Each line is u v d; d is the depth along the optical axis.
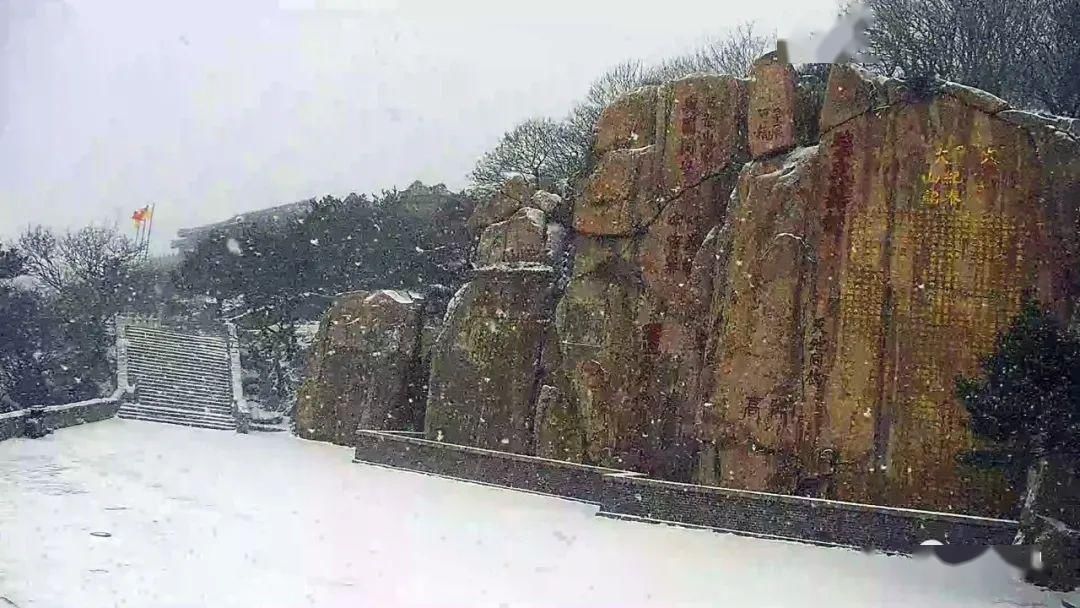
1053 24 26.89
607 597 12.61
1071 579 13.71
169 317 54.69
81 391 40.97
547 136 46.66
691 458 23.25
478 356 29.23
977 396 14.64
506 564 14.54
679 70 45.97
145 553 13.73
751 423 20.47
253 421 42.00
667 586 13.44
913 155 20.08
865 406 19.52
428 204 52.41
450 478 26.09
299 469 26.58
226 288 52.69
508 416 28.12
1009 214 19.16
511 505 21.19
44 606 10.53
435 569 13.84
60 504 17.56
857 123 20.75
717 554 16.03
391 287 46.91
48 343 40.00
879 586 13.86
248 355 49.19
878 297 19.88
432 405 30.09
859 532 16.94
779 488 20.03
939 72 27.69
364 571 13.41
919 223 19.77
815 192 20.88
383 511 19.42
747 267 21.31
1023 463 16.53
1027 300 18.64
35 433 29.98
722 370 21.14
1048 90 26.88
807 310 20.44
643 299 24.92
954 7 28.95
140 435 33.53
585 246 26.34
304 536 15.95
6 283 38.88
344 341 37.03
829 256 20.47
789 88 22.81
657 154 25.55
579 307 25.91
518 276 29.23
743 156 24.67
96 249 53.72
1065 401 13.86
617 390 24.66
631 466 24.12
